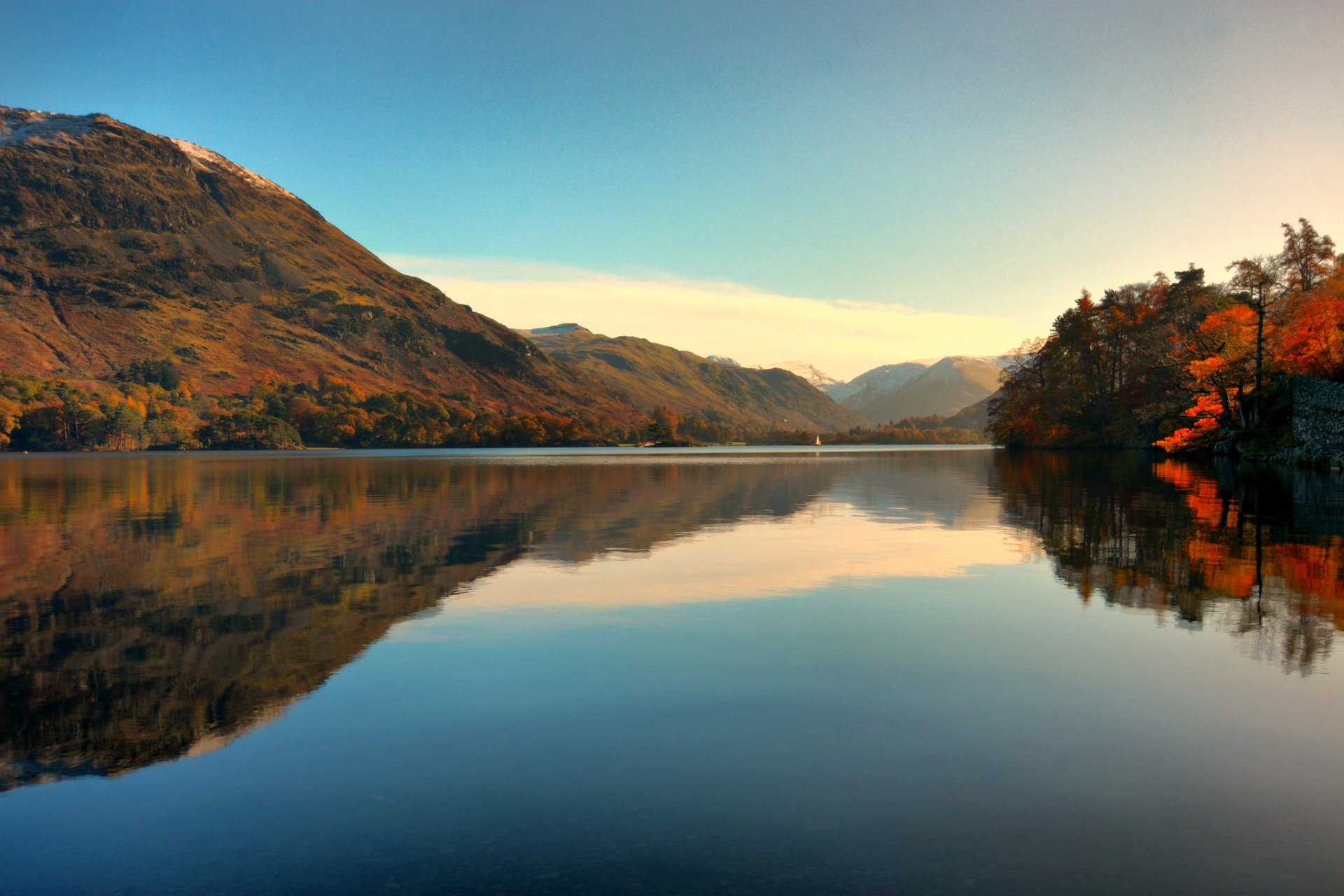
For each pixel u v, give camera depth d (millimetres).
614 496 37812
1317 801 6207
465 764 6965
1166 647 10453
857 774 6699
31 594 14500
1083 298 116625
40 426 185750
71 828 5992
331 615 12703
